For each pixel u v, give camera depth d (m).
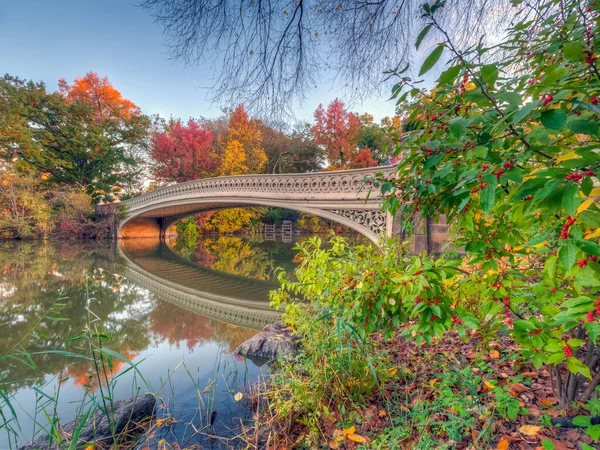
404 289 1.47
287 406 1.91
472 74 0.86
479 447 1.35
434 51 0.86
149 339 4.37
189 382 2.87
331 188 8.18
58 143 22.80
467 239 1.39
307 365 2.17
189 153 25.31
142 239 22.25
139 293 7.34
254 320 5.41
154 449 1.86
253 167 25.50
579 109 0.84
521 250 1.27
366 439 1.61
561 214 1.04
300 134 27.59
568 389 1.52
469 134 1.03
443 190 1.29
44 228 18.64
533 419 1.53
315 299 2.53
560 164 0.79
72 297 6.70
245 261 13.21
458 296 1.65
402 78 1.17
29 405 2.66
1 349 4.01
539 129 0.80
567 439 1.36
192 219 26.52
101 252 15.16
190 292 7.64
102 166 25.12
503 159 0.91
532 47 1.30
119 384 2.95
